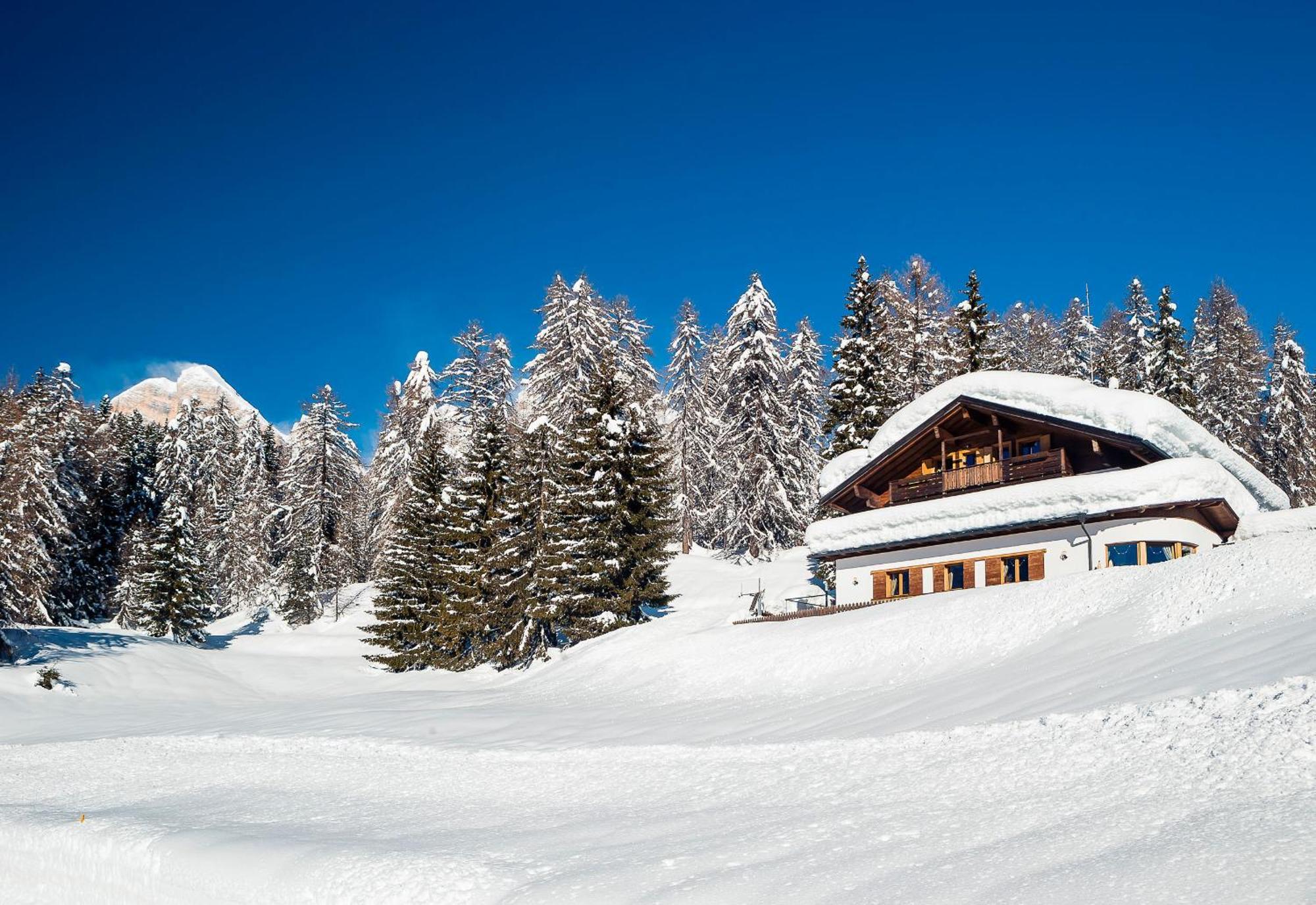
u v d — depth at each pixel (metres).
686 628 33.72
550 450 42.19
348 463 68.31
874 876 8.73
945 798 10.98
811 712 19.61
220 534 68.88
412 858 11.58
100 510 64.38
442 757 19.44
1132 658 16.94
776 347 55.72
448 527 46.75
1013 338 68.81
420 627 45.66
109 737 26.45
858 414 46.78
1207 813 8.77
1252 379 56.12
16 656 38.94
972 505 31.17
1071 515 28.89
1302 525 27.48
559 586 38.41
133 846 14.05
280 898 11.25
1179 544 28.06
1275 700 11.29
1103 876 7.74
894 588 33.88
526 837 12.12
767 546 52.41
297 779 18.48
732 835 10.88
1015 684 17.50
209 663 44.44
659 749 17.31
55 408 60.53
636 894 9.29
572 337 57.62
